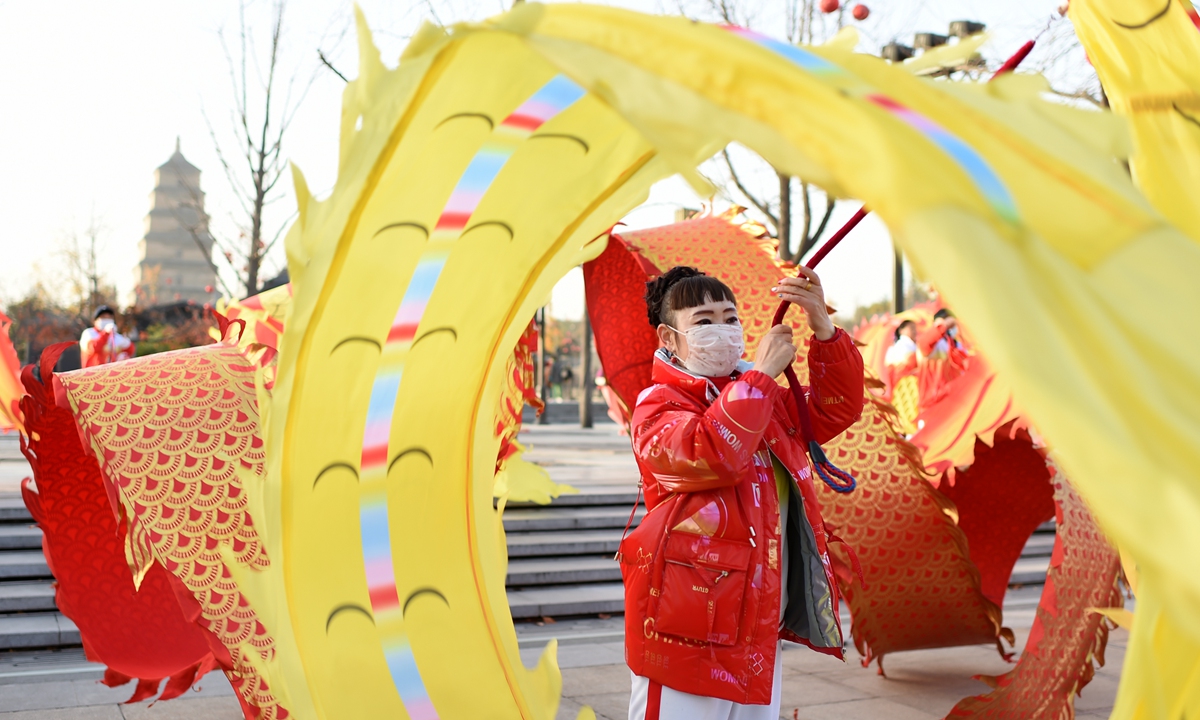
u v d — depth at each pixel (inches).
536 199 79.4
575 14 52.4
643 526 89.3
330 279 71.4
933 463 196.1
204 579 110.7
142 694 154.9
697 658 84.1
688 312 95.3
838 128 40.8
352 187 66.6
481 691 93.0
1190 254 43.1
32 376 154.9
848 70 47.4
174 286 2849.4
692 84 45.9
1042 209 41.9
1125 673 53.6
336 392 78.5
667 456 85.7
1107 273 41.2
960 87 49.6
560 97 69.5
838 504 172.2
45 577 232.5
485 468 98.5
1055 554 141.7
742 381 85.6
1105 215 43.9
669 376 93.7
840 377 98.3
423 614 90.9
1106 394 35.7
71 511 160.1
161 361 133.9
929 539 172.7
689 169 45.8
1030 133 47.1
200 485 117.6
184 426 123.0
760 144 43.0
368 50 63.9
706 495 86.9
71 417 157.9
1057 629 139.4
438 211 74.0
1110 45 73.4
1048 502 220.2
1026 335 34.7
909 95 45.9
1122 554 72.3
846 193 39.8
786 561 92.6
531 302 90.0
